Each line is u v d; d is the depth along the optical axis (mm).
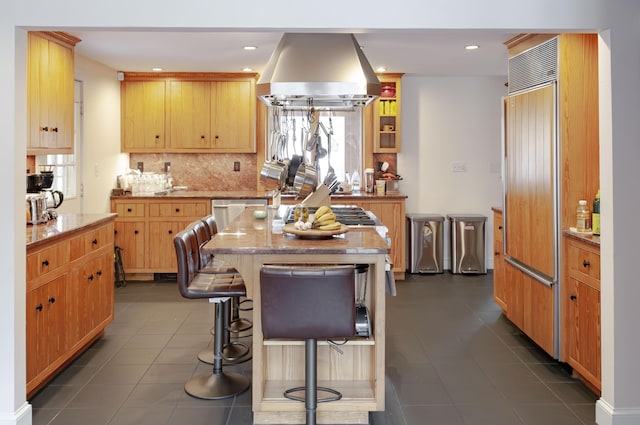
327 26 2572
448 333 4172
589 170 3324
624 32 2590
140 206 5914
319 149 4383
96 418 2752
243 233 3100
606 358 2697
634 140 2605
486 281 6047
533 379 3277
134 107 6305
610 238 2643
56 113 4227
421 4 2578
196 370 3400
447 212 6793
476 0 2580
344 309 2307
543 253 3523
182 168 6691
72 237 3377
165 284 5816
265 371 2896
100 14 2553
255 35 4434
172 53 5184
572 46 3291
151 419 2748
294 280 2287
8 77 2549
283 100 4250
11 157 2562
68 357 3344
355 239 2857
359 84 3779
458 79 6703
